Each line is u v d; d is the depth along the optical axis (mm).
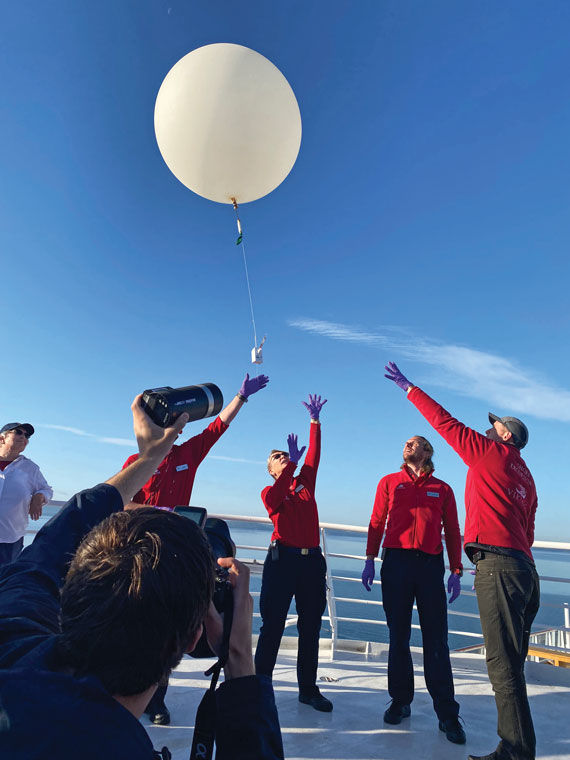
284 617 2990
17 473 3406
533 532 2613
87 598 497
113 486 824
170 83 3100
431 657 2664
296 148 3336
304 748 2338
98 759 448
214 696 650
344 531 3930
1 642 600
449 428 2543
